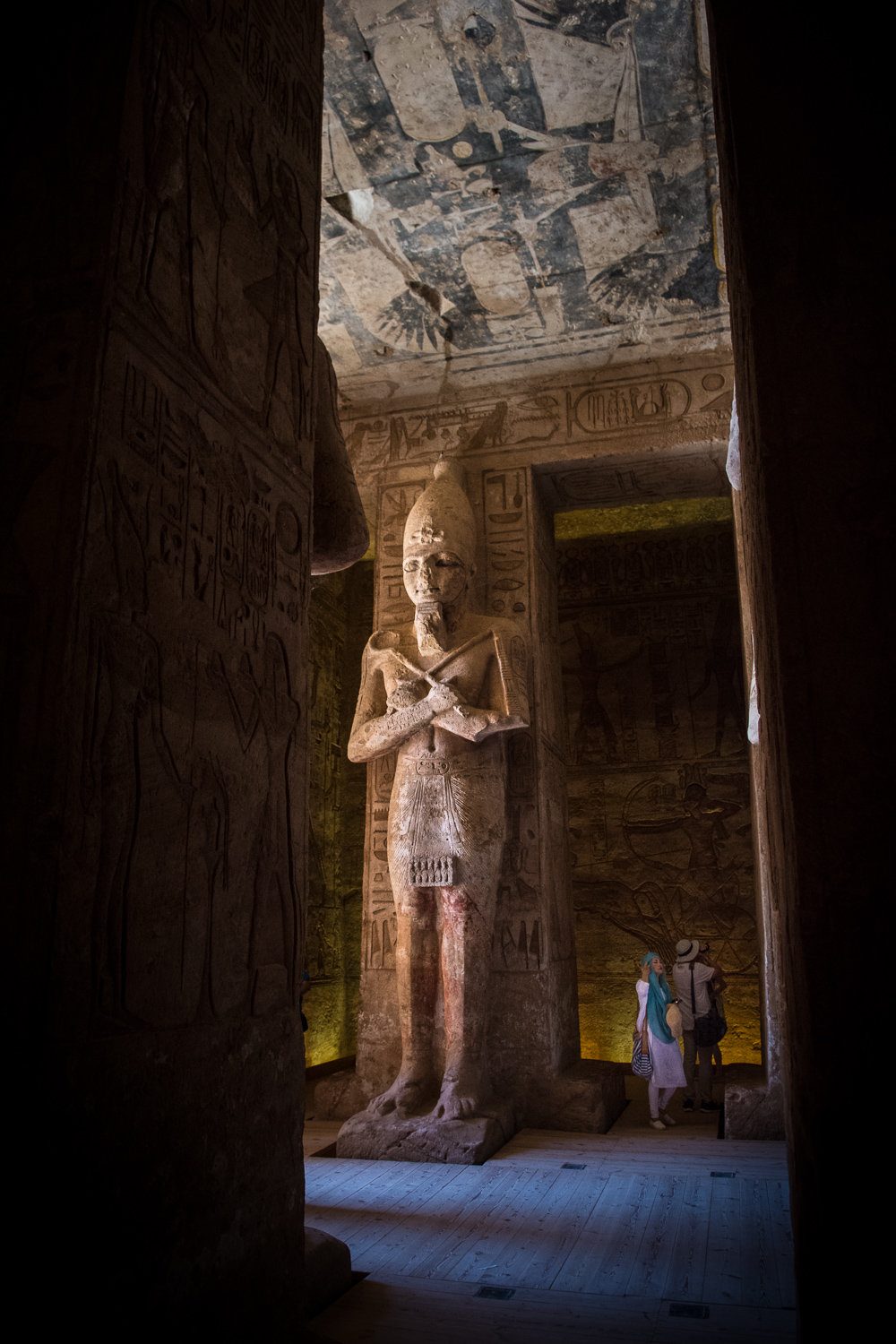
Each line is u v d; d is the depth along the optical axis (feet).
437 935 22.74
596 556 40.27
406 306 25.54
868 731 6.19
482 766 22.66
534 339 26.16
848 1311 5.44
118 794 6.86
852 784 6.13
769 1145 19.81
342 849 38.22
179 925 7.48
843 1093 5.69
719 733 37.19
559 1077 22.76
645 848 36.81
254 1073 8.37
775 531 6.66
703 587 38.86
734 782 36.55
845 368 6.86
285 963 9.12
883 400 6.75
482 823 22.12
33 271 7.50
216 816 8.14
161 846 7.33
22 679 6.50
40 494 6.87
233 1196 7.88
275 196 10.46
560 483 27.78
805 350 6.93
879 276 7.00
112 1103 6.50
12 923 6.09
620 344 26.13
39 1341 5.67
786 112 7.48
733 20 7.83
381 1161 19.31
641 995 23.17
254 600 9.15
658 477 27.40
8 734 6.43
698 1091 25.46
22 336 7.36
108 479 7.09
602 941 36.29
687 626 38.65
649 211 22.45
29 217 7.70
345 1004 37.04
